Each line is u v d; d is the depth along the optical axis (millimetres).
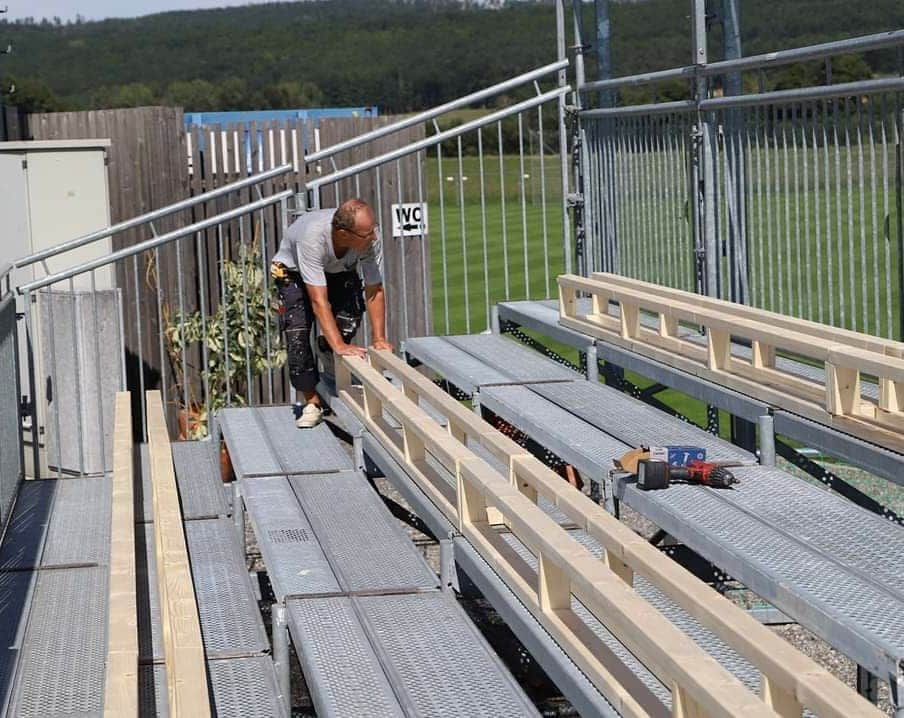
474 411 6477
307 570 4750
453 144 27969
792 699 2707
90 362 8586
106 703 3203
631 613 3027
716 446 5176
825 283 5625
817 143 5590
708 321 5344
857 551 3830
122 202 10828
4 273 7156
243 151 10914
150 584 5102
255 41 74250
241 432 6938
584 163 8055
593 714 3320
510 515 3941
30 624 5023
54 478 7328
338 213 6371
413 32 67750
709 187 6418
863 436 4371
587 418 5691
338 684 3764
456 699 3658
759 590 3664
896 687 2994
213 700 4000
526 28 58531
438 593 4539
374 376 6020
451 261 23062
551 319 7242
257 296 10352
